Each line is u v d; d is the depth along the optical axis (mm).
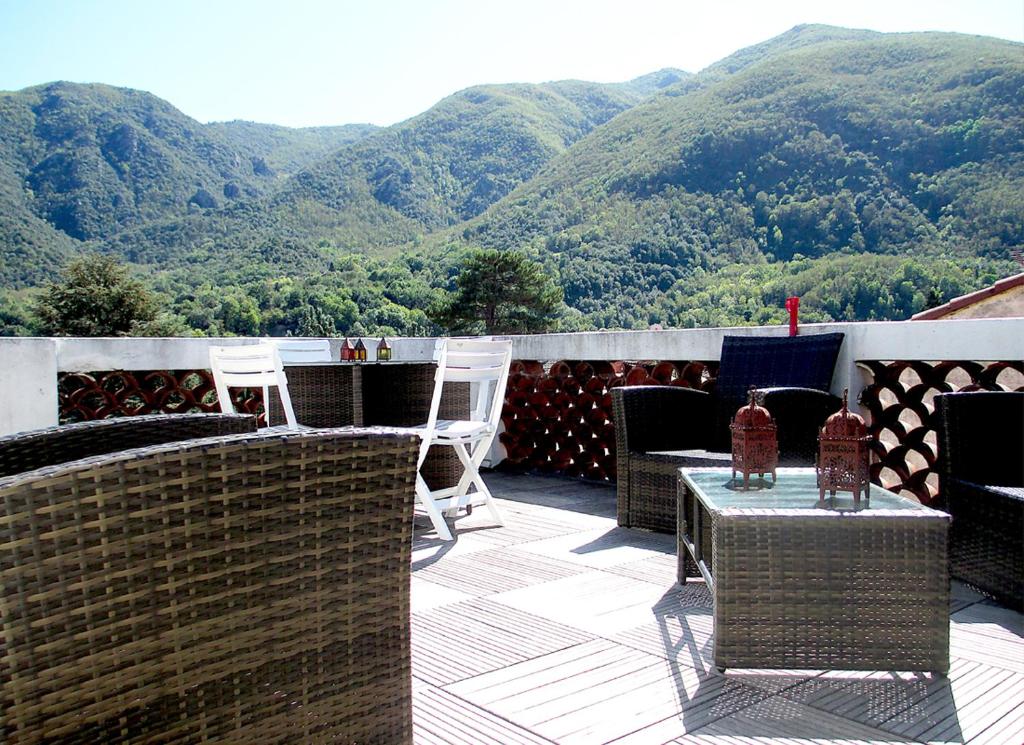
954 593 2643
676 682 1963
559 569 2963
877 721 1747
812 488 2322
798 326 3811
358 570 1300
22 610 979
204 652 1140
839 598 1938
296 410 4125
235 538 1164
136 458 1067
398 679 1356
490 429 3752
